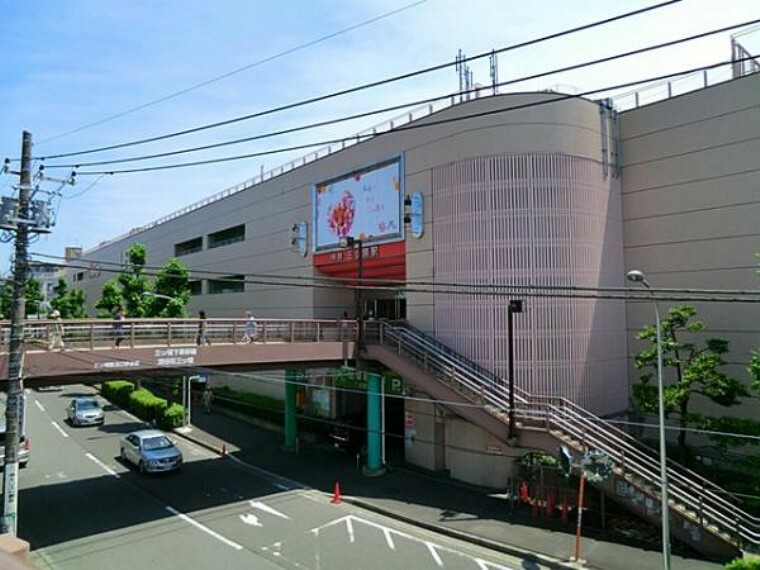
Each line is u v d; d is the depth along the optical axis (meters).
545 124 21.81
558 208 21.72
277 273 35.47
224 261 42.50
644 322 23.02
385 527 17.14
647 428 22.62
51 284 89.12
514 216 21.78
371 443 23.25
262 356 20.31
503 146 21.98
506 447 20.61
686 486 16.05
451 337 23.06
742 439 17.47
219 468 24.20
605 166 23.11
